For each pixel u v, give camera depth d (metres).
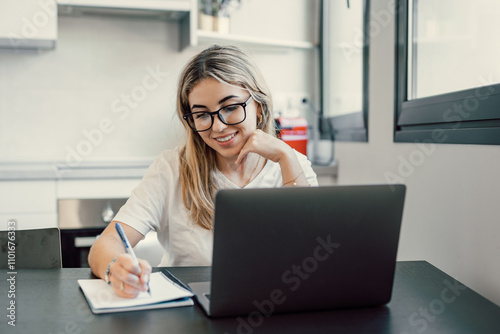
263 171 1.55
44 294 1.09
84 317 0.96
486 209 1.46
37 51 2.80
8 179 2.34
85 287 1.11
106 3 2.56
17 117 2.80
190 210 1.48
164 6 2.62
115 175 2.46
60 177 2.39
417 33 2.06
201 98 1.37
